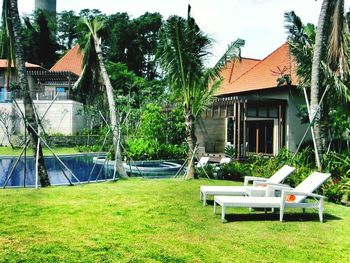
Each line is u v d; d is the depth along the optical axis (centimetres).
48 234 609
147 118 2373
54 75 3634
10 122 3127
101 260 499
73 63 4550
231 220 741
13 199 901
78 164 2175
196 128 2345
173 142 2412
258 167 1396
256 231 662
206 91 1437
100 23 1581
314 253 547
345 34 1291
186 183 1234
